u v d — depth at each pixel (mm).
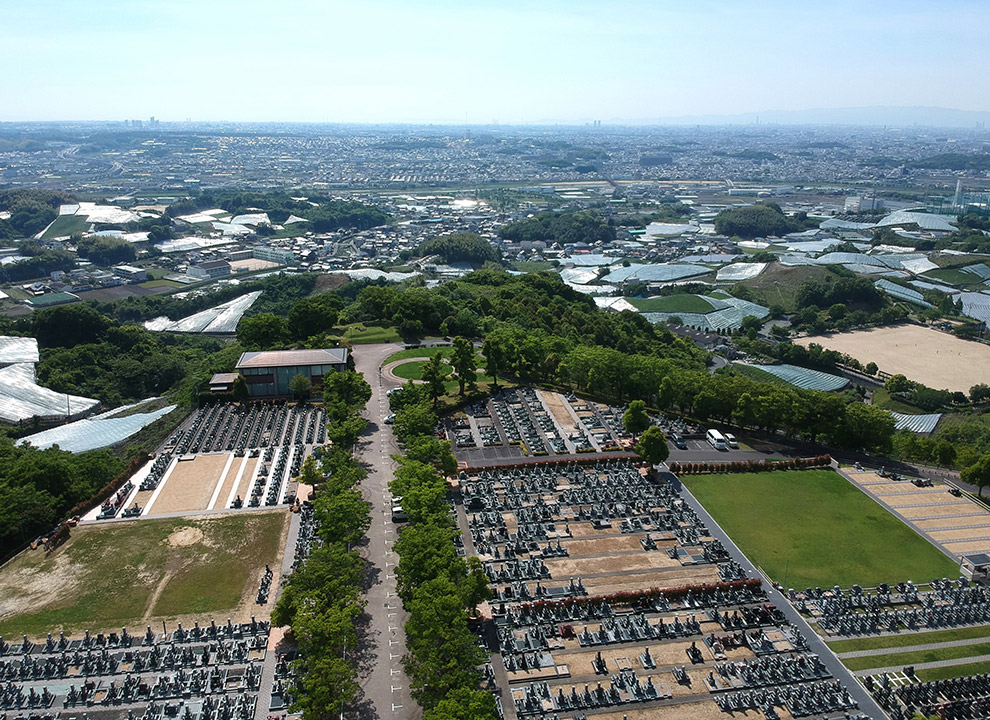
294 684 123625
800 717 124500
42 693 124125
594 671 133750
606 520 184875
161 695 124250
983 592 158000
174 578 157125
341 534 157625
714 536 179875
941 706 126500
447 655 124125
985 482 198125
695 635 143500
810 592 157125
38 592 152625
